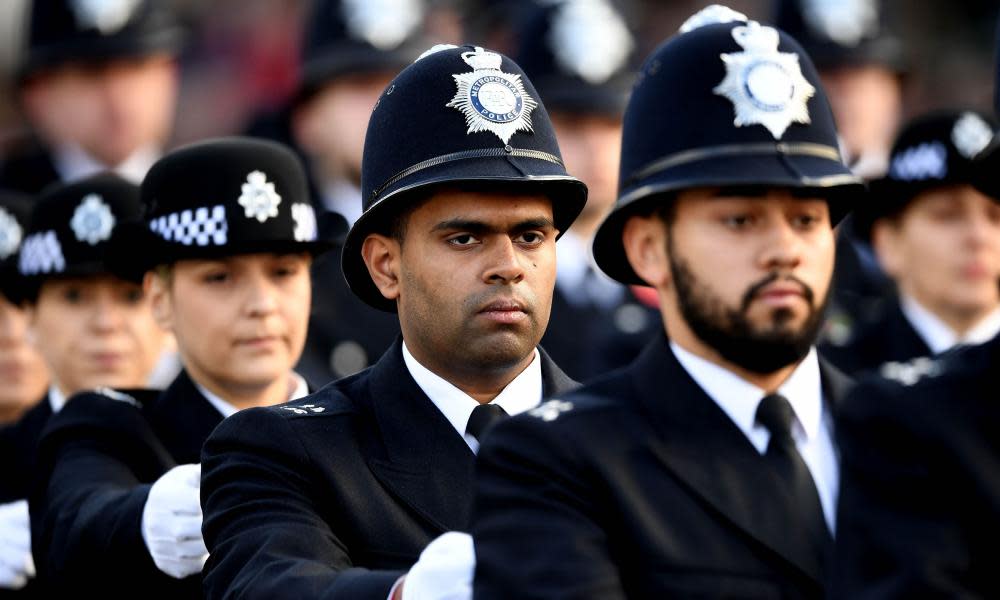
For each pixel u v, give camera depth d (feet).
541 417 29.76
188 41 101.86
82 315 47.14
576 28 66.64
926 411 27.81
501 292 34.12
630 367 30.83
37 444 42.27
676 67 29.91
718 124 29.43
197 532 36.55
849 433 28.43
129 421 40.96
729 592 28.50
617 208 29.96
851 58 69.97
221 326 40.42
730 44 29.84
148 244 41.04
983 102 103.60
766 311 28.86
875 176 57.88
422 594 30.14
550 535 28.81
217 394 41.09
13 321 54.70
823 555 28.96
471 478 34.81
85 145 66.49
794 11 70.90
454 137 34.32
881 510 27.81
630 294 63.77
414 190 34.24
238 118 101.24
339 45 65.00
